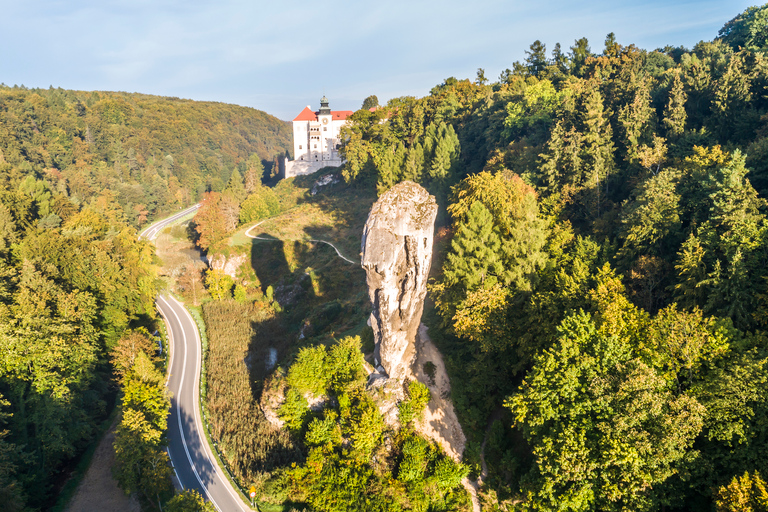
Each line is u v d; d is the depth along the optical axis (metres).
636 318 36.59
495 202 53.22
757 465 27.97
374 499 40.47
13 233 75.25
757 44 87.56
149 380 54.59
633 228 45.62
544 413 33.97
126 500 46.94
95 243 78.38
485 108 97.50
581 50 113.56
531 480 35.50
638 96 62.91
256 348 73.44
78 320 60.84
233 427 53.88
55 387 49.62
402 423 45.34
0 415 43.69
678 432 28.56
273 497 43.41
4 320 49.72
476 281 47.78
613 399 31.88
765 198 44.19
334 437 45.12
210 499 45.47
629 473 29.75
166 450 52.53
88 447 54.47
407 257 43.78
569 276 43.88
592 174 59.00
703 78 67.75
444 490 41.28
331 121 173.62
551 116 78.06
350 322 67.62
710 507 29.12
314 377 48.88
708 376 31.48
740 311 35.69
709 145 56.66
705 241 39.50
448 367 51.00
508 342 44.47
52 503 46.34
